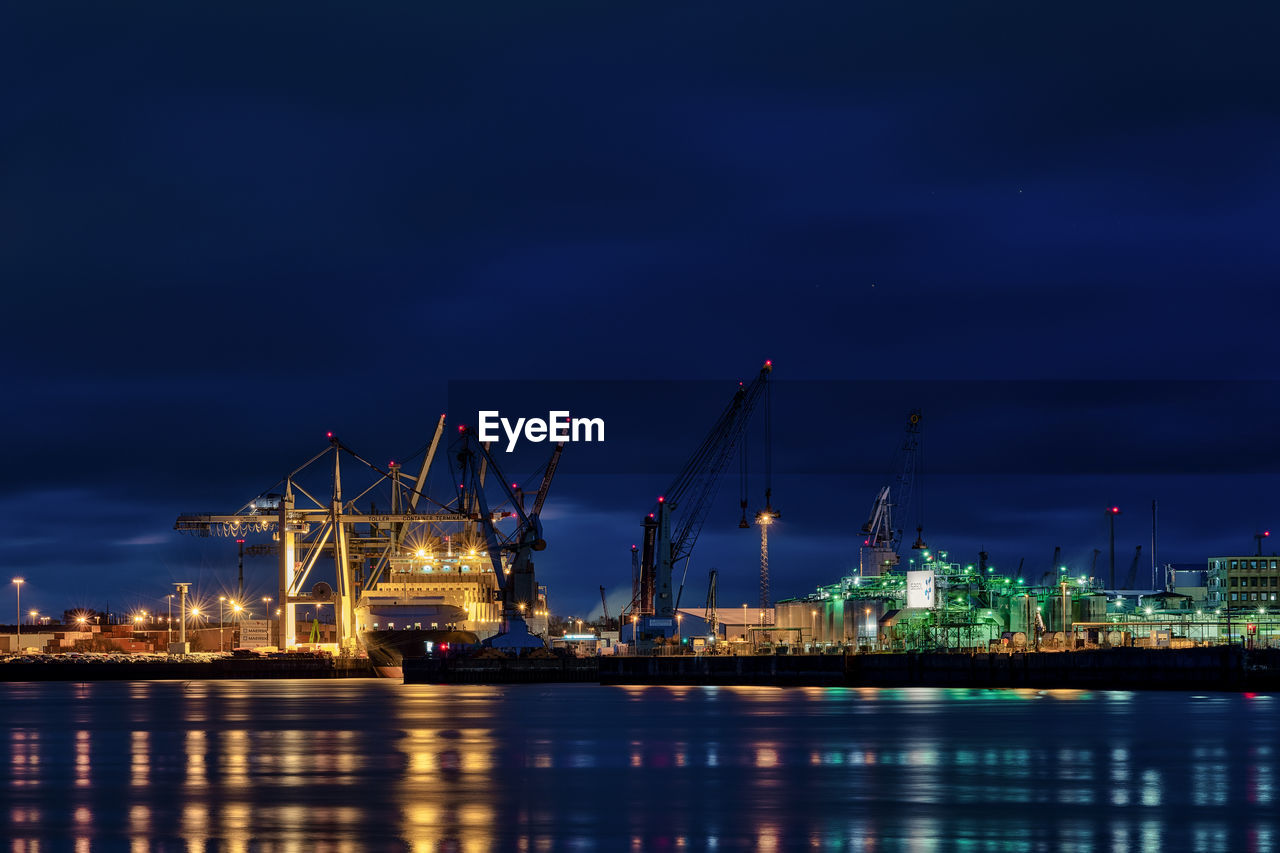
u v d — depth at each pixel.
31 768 115.38
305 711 194.62
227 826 82.75
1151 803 90.06
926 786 99.25
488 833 79.75
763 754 122.62
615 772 109.62
